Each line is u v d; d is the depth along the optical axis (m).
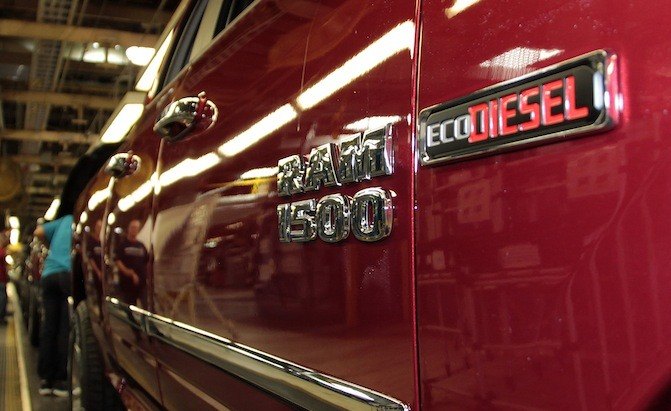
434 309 0.91
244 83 1.62
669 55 0.67
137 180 2.45
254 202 1.43
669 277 0.65
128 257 2.47
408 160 0.97
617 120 0.70
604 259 0.70
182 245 1.86
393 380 0.99
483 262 0.84
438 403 0.90
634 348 0.67
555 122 0.75
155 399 2.41
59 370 5.40
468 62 0.89
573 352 0.73
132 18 10.41
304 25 1.39
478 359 0.84
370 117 1.07
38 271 8.16
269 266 1.35
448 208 0.89
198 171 1.79
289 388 1.27
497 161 0.82
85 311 3.46
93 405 3.26
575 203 0.73
